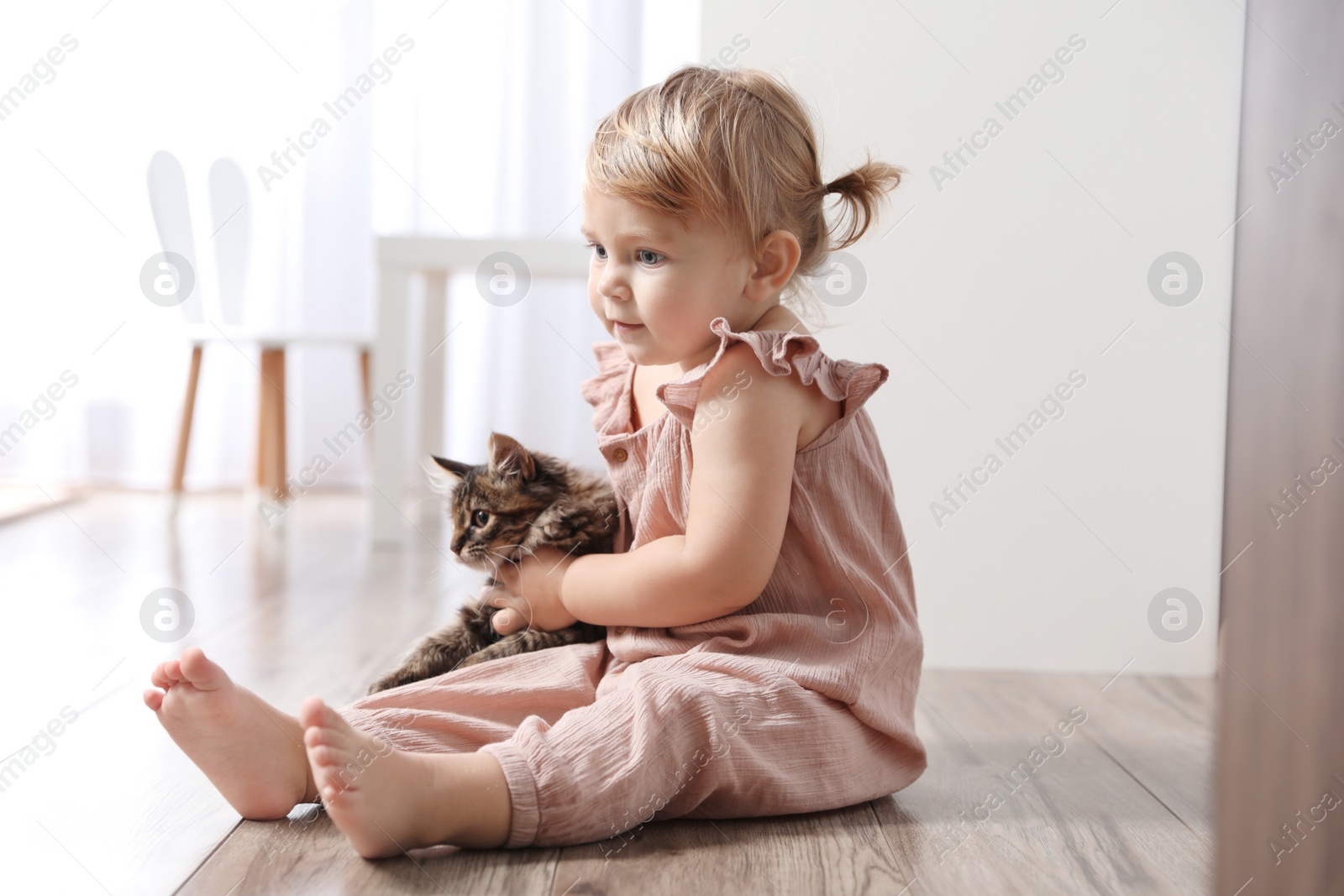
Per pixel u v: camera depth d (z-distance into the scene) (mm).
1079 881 742
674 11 3285
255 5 3373
